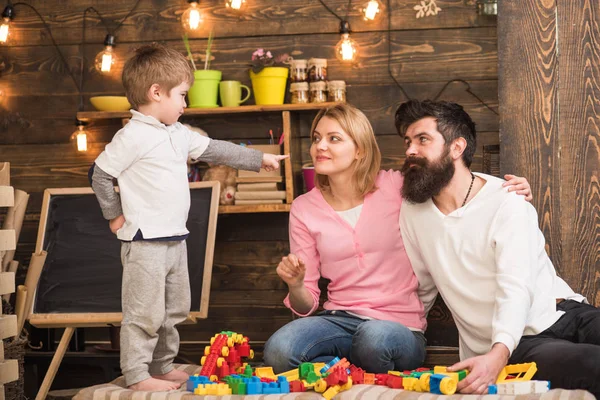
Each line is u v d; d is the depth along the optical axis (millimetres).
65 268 3201
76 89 3732
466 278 2328
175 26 3678
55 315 3039
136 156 2428
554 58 2779
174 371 2520
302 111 3521
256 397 1974
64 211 3305
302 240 2600
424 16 3510
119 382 2402
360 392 2006
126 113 3490
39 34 3754
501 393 1947
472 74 3479
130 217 2422
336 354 2473
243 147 2748
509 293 2152
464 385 1971
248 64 3639
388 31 3535
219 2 3656
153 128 2479
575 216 2754
